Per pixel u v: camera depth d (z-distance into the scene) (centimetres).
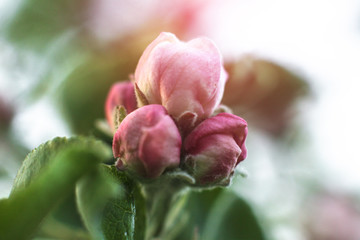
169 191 12
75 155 10
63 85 18
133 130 11
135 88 12
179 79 11
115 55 19
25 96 19
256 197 19
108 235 11
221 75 12
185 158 12
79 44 20
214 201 16
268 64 20
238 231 16
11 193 11
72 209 15
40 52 20
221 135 12
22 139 19
